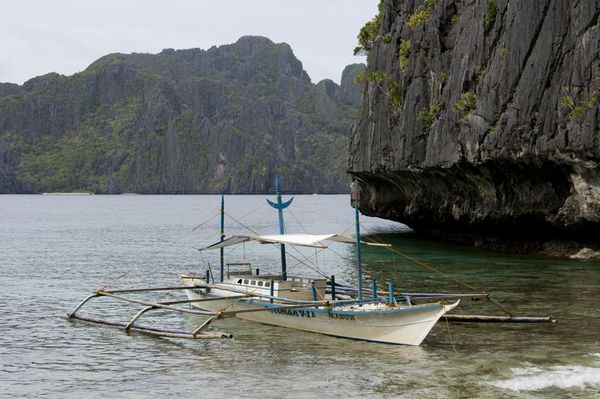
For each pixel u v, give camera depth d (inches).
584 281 1396.4
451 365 805.9
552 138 1539.1
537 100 1568.7
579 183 1561.3
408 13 2269.9
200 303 1167.6
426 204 2224.4
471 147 1742.1
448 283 1423.5
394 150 2197.3
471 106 1766.7
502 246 2074.3
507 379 748.6
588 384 730.2
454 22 1989.4
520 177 1744.6
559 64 1536.7
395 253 2080.5
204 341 947.3
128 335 993.5
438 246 2258.9
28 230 3683.6
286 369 805.2
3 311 1193.4
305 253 2222.0
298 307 965.2
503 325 1003.9
